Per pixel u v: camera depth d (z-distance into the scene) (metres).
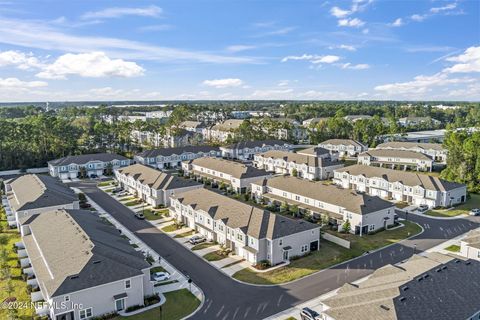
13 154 115.94
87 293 37.12
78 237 45.88
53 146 125.50
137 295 40.12
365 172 92.19
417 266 40.88
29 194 69.44
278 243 50.28
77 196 75.56
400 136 164.62
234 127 176.50
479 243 49.69
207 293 42.66
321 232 61.25
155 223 67.38
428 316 31.14
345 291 37.88
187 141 163.88
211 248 55.88
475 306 33.44
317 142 170.62
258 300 40.97
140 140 172.25
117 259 41.69
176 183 79.56
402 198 82.81
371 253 53.84
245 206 57.84
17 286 44.44
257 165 124.56
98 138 140.75
